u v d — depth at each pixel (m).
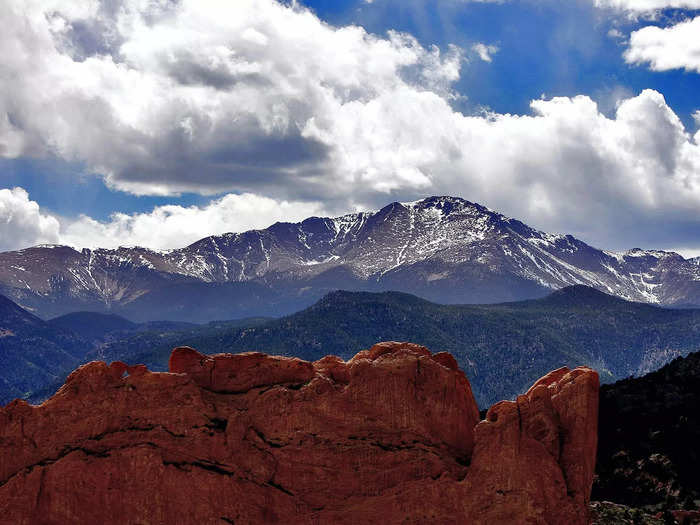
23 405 67.00
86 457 65.50
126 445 65.75
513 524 63.00
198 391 66.81
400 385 66.12
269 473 65.12
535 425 65.31
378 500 64.12
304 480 64.88
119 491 65.12
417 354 67.88
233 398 67.50
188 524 64.62
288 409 66.06
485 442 64.44
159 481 65.06
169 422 66.19
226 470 65.25
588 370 66.81
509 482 63.59
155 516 64.75
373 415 65.88
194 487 64.88
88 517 65.00
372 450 64.94
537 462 63.88
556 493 63.59
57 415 66.62
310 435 65.62
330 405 65.94
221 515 64.50
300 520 64.25
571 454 65.06
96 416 66.50
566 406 66.12
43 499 65.25
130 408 66.56
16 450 66.25
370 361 67.00
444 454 65.19
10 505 65.00
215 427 66.06
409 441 65.31
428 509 63.69
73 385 67.19
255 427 66.12
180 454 65.50
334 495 64.50
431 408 66.19
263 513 64.50
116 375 67.62
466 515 63.44
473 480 63.84
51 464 65.62
